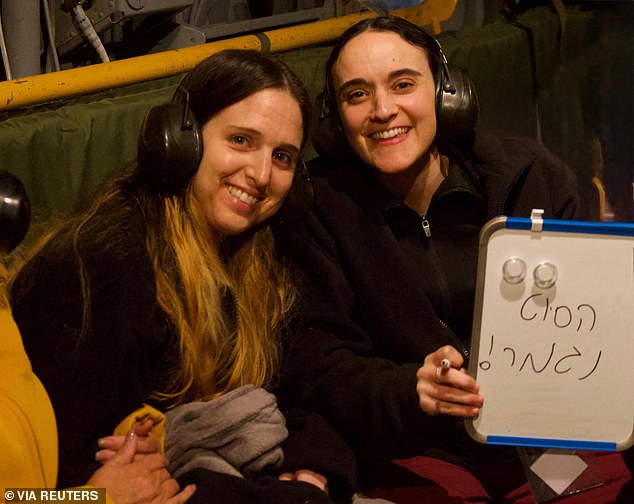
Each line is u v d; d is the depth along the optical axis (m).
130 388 1.40
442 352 1.43
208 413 1.46
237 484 1.40
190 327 1.47
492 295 1.32
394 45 1.62
